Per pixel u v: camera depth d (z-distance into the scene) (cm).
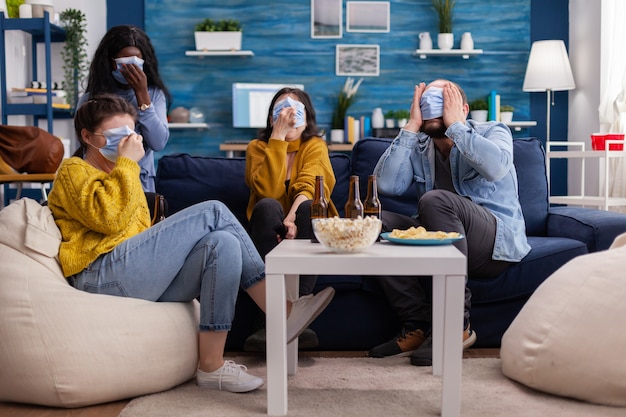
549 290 223
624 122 479
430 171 288
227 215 221
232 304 216
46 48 528
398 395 210
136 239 215
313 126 302
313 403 202
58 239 216
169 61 635
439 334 232
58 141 433
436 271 184
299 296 256
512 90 632
